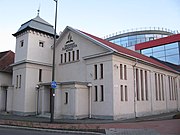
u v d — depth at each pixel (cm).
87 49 2339
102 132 1227
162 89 3066
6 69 2906
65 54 2623
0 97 2725
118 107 2045
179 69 3931
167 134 1166
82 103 2138
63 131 1300
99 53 2188
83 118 2105
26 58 2534
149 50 4481
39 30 2694
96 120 1941
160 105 2900
